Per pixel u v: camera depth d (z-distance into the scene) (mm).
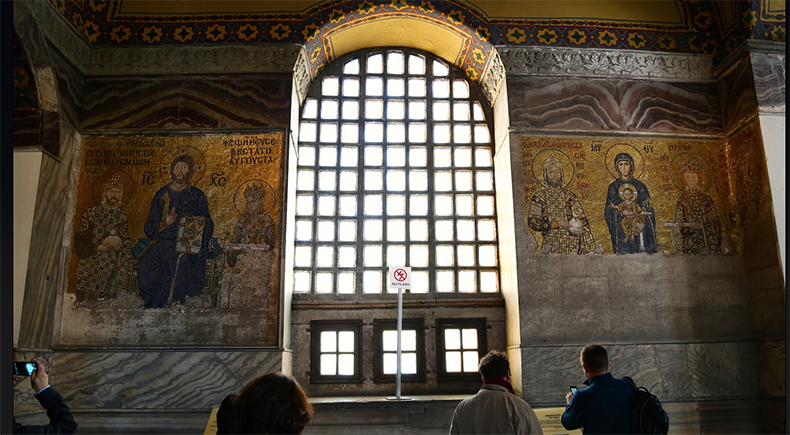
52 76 8766
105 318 8984
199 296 9109
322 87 11516
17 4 8023
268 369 8766
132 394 8602
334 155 11195
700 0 10703
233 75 10016
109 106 9828
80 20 9633
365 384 10094
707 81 10508
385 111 11445
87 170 9570
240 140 9758
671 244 9805
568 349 9242
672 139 10258
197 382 8680
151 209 9430
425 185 11219
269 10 10289
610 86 10383
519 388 9242
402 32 11234
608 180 10016
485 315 10445
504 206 10406
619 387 4754
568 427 4879
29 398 8023
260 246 9312
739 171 9906
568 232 9766
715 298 9617
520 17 10562
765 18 9828
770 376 9055
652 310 9523
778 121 9516
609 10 10656
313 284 10547
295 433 2664
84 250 9219
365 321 10344
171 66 10008
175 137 9758
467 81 11719
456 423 4824
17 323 7996
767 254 9258
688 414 9062
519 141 10078
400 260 10836
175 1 10242
